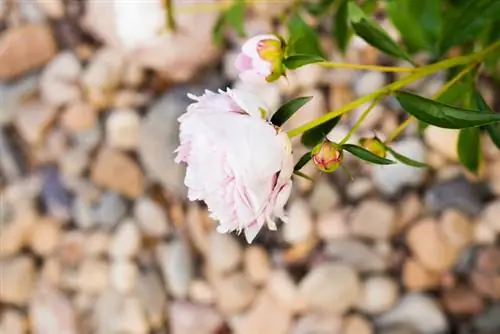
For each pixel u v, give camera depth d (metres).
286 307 1.76
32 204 1.92
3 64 1.90
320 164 1.11
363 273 1.74
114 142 1.87
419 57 1.70
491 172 1.70
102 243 1.88
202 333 1.81
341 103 1.76
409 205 1.73
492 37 1.35
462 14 1.29
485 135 1.68
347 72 1.75
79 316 1.90
